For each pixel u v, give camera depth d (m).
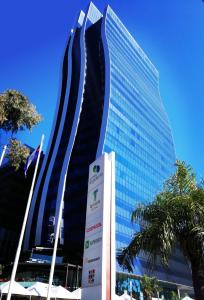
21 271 75.44
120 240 88.44
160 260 12.59
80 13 143.62
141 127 124.38
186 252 12.27
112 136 105.69
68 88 125.44
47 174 111.62
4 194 113.81
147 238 12.55
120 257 13.30
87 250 13.50
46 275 73.75
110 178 14.19
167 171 133.00
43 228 101.25
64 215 102.38
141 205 13.86
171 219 12.45
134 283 80.38
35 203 110.69
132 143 114.69
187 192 13.79
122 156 106.50
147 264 12.88
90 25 139.88
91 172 15.30
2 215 110.44
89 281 12.65
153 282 62.47
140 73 141.88
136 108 125.38
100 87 120.56
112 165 14.49
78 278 72.19
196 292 11.58
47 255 84.31
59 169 110.50
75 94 123.69
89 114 119.69
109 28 129.88
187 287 102.31
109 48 121.88
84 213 97.88
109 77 114.44
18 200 117.31
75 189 105.75
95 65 126.81
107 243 12.70
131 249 12.95
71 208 102.56
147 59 154.62
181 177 14.16
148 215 13.25
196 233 12.05
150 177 117.81
